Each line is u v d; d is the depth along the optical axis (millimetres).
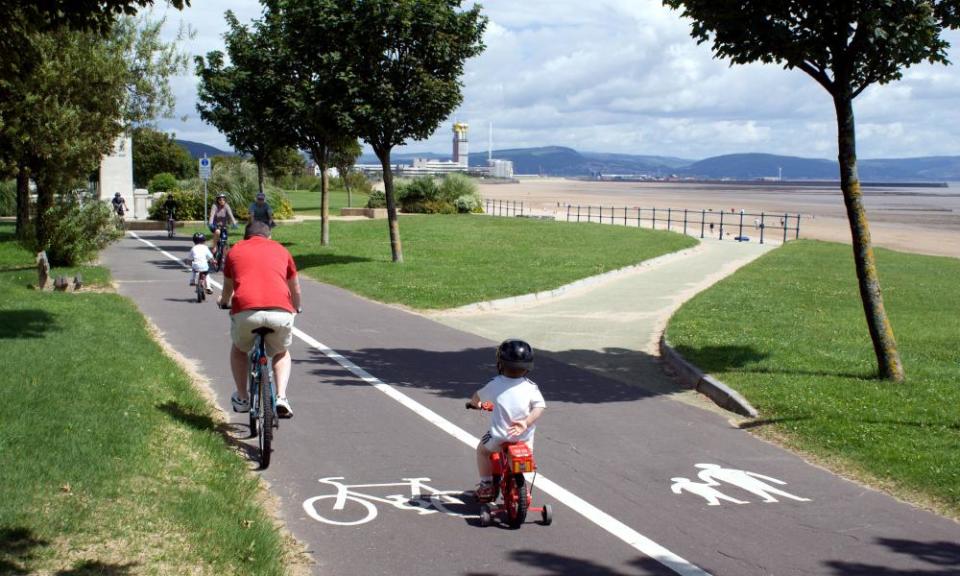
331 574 5180
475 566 5375
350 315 15617
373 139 23297
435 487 6801
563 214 60500
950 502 6637
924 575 5375
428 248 28797
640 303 18172
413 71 22531
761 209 79188
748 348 12383
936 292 19984
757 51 10359
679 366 11469
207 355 11516
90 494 5656
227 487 6281
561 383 10781
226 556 5039
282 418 7793
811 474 7379
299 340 13031
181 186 42719
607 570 5375
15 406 7473
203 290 16375
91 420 7242
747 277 22172
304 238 32031
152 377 9344
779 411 9156
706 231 44844
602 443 8180
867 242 10516
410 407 9227
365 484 6820
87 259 21016
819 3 10117
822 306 17109
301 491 6617
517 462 5824
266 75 26500
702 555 5645
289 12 22250
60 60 18203
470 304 17078
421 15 22031
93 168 22234
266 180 49125
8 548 4742
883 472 7277
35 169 19766
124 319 13320
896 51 9805
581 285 20750
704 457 7816
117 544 5008
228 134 31453
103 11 9836
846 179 10484
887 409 9047
